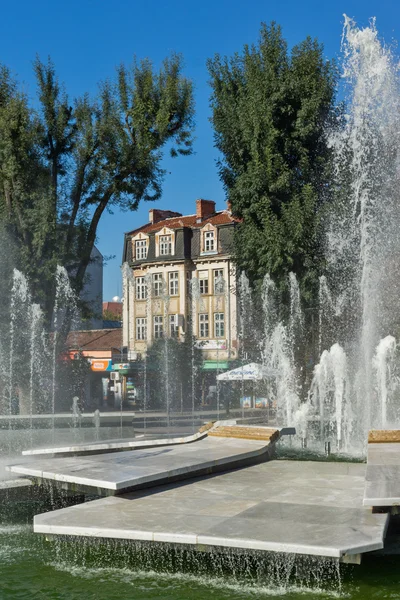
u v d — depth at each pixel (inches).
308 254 1245.7
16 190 1403.8
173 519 348.2
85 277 1540.4
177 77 1453.0
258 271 1283.2
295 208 1235.9
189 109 1451.8
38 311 1424.7
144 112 1418.6
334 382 1033.5
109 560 360.5
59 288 1470.2
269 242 1243.2
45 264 1417.3
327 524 331.0
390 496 338.3
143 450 552.1
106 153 1425.9
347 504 374.6
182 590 318.0
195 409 1914.4
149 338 2458.2
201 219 2495.1
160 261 2458.2
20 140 1378.0
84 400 1696.6
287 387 1257.4
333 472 486.3
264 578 323.0
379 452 476.1
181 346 2171.5
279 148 1306.6
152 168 1446.9
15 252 1423.5
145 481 424.2
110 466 464.1
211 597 308.2
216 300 2352.4
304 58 1317.7
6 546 397.1
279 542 301.1
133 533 325.1
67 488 438.9
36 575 344.8
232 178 1392.7
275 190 1267.2
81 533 335.9
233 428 620.4
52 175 1473.9
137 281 2536.9
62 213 1470.2
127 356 2321.6
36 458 611.5
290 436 745.0
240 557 330.6
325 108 1302.9
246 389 1819.6
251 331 1439.5
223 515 354.0
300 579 318.7
